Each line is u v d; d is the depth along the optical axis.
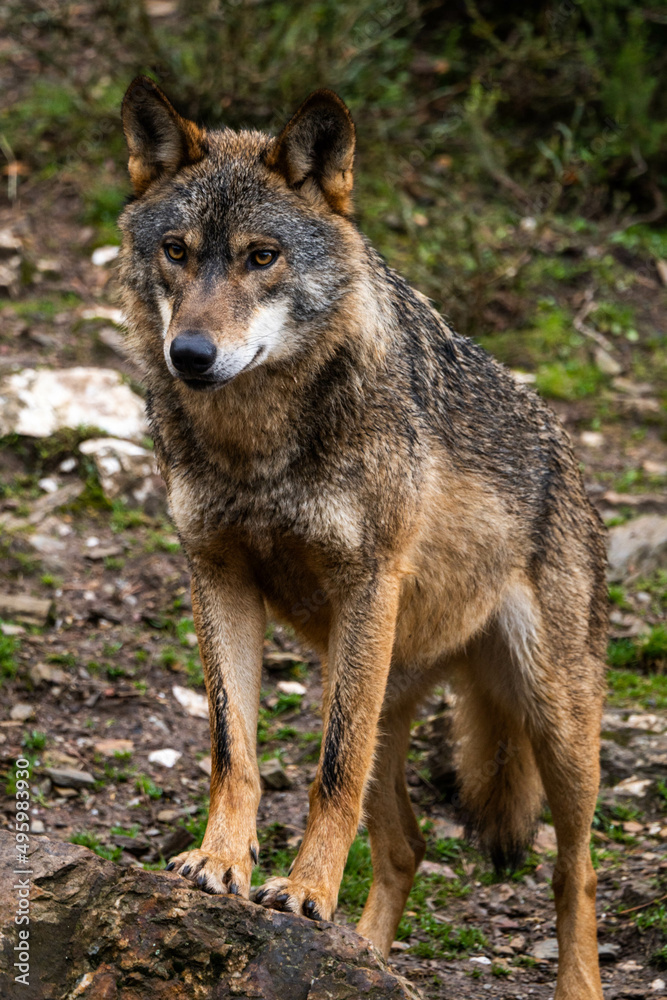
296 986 5.64
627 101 21.50
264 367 6.86
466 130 21.59
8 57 22.95
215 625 7.10
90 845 9.09
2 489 13.48
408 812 8.80
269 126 19.41
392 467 7.17
